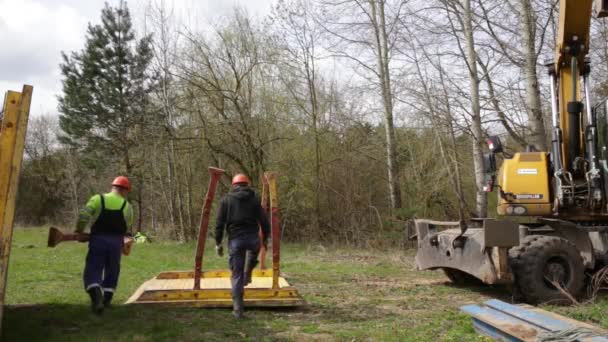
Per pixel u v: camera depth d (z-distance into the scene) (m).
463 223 8.60
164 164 24.73
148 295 7.48
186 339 5.88
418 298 8.85
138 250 18.17
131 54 34.41
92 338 5.77
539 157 8.94
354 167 21.62
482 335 6.02
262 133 21.64
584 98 8.73
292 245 20.05
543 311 5.89
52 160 47.38
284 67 21.53
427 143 20.52
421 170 20.39
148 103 24.20
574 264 8.08
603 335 4.75
